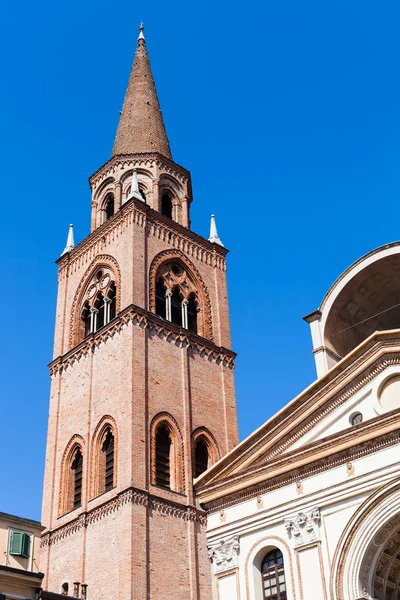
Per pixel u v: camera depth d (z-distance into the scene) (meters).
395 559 37.78
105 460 55.34
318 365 46.69
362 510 36.81
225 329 65.31
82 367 60.78
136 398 54.28
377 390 40.06
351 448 38.50
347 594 35.75
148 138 72.56
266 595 38.97
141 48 82.88
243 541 40.72
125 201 67.25
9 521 39.00
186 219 69.81
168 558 49.94
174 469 54.28
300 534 38.34
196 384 59.75
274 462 41.03
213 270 68.06
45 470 58.94
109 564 49.38
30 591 38.00
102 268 64.19
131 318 57.50
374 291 48.66
